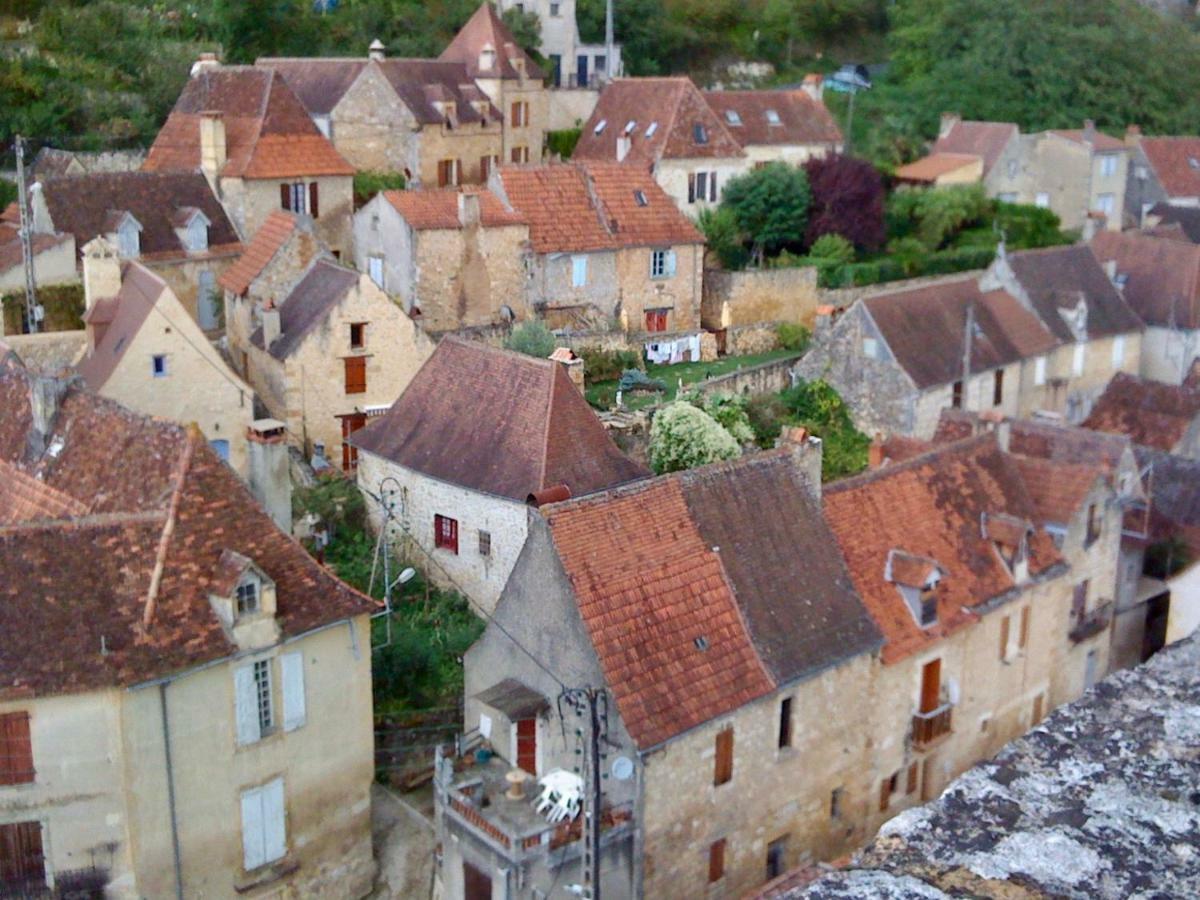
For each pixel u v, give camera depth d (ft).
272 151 195.93
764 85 329.31
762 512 105.19
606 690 89.40
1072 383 211.82
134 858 89.86
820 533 107.96
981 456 127.85
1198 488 161.07
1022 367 200.75
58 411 110.22
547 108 260.01
